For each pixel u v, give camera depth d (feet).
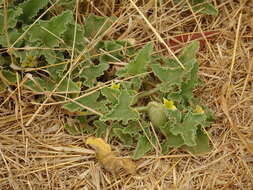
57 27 2.80
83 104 2.81
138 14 3.21
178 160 2.80
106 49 3.00
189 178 2.75
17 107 2.82
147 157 2.77
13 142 2.77
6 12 2.76
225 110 2.93
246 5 3.39
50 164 2.74
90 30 3.09
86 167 2.76
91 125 2.90
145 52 2.85
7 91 2.87
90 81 2.87
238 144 2.88
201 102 3.01
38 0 2.88
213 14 3.26
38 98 2.90
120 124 2.82
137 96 2.90
